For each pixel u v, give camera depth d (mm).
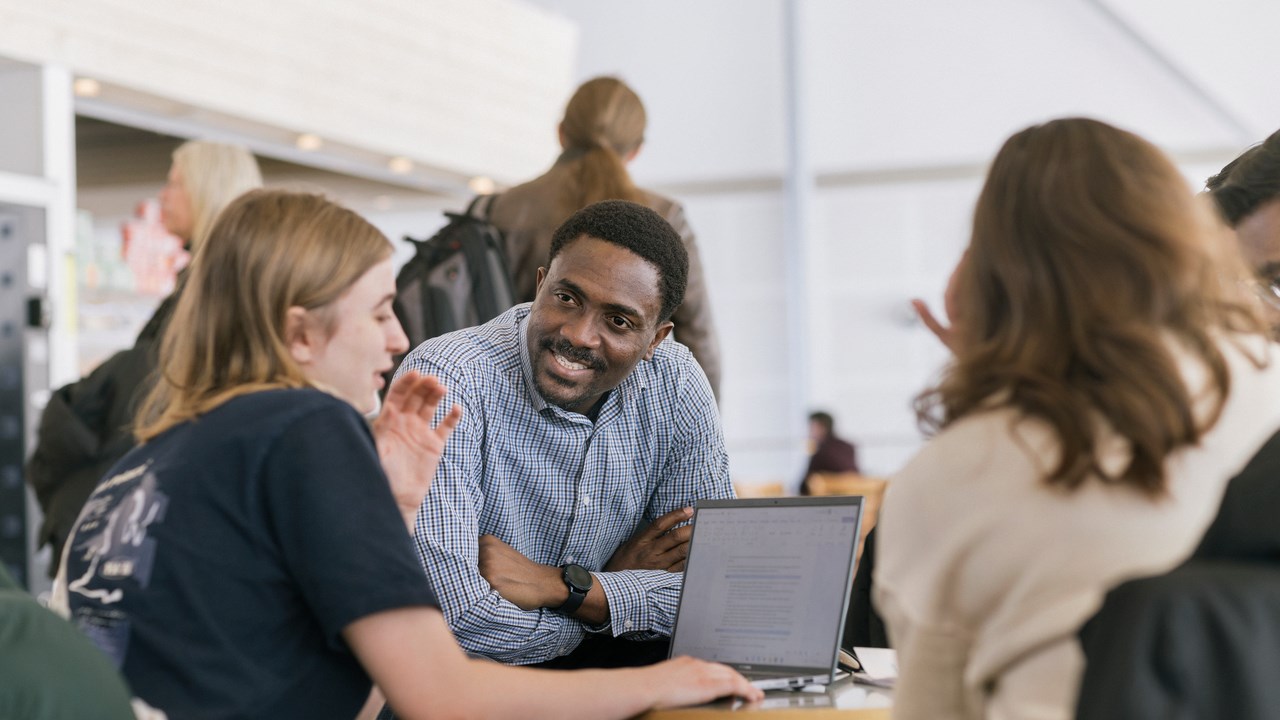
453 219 3102
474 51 7848
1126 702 971
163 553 1565
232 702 1530
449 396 2154
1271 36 12227
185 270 3082
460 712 1539
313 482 1569
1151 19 12391
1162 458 1317
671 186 13406
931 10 12938
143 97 5938
